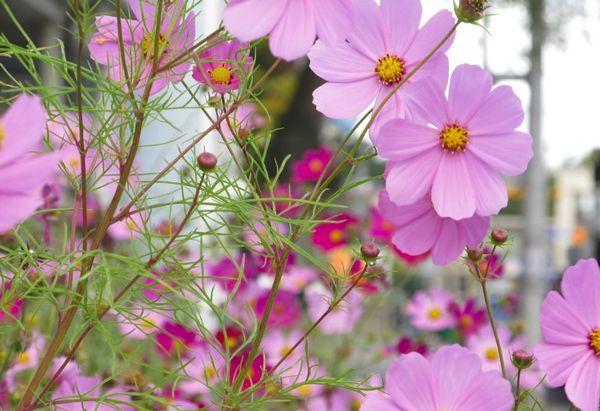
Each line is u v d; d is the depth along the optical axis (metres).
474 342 1.73
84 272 0.76
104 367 1.04
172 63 0.75
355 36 0.79
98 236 0.76
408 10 0.79
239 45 0.80
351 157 0.78
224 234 0.80
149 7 0.78
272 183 0.82
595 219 4.63
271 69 0.80
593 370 0.77
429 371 0.75
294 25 0.68
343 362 1.70
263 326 0.80
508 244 0.84
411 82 0.77
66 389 0.90
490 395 0.75
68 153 0.62
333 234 1.67
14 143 0.62
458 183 0.76
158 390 0.90
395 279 1.97
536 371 1.40
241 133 0.82
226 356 0.80
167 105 0.84
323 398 1.23
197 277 0.79
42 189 0.96
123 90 0.80
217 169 0.81
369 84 0.79
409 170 0.76
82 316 0.80
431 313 1.93
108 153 0.81
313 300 1.66
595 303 0.77
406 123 0.75
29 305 0.95
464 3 0.77
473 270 0.88
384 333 2.01
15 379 1.03
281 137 5.03
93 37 0.78
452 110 0.76
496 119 0.76
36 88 0.77
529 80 3.42
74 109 0.78
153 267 0.79
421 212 0.77
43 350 0.94
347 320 1.67
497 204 0.76
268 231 0.78
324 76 0.79
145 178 1.05
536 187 3.55
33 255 0.78
